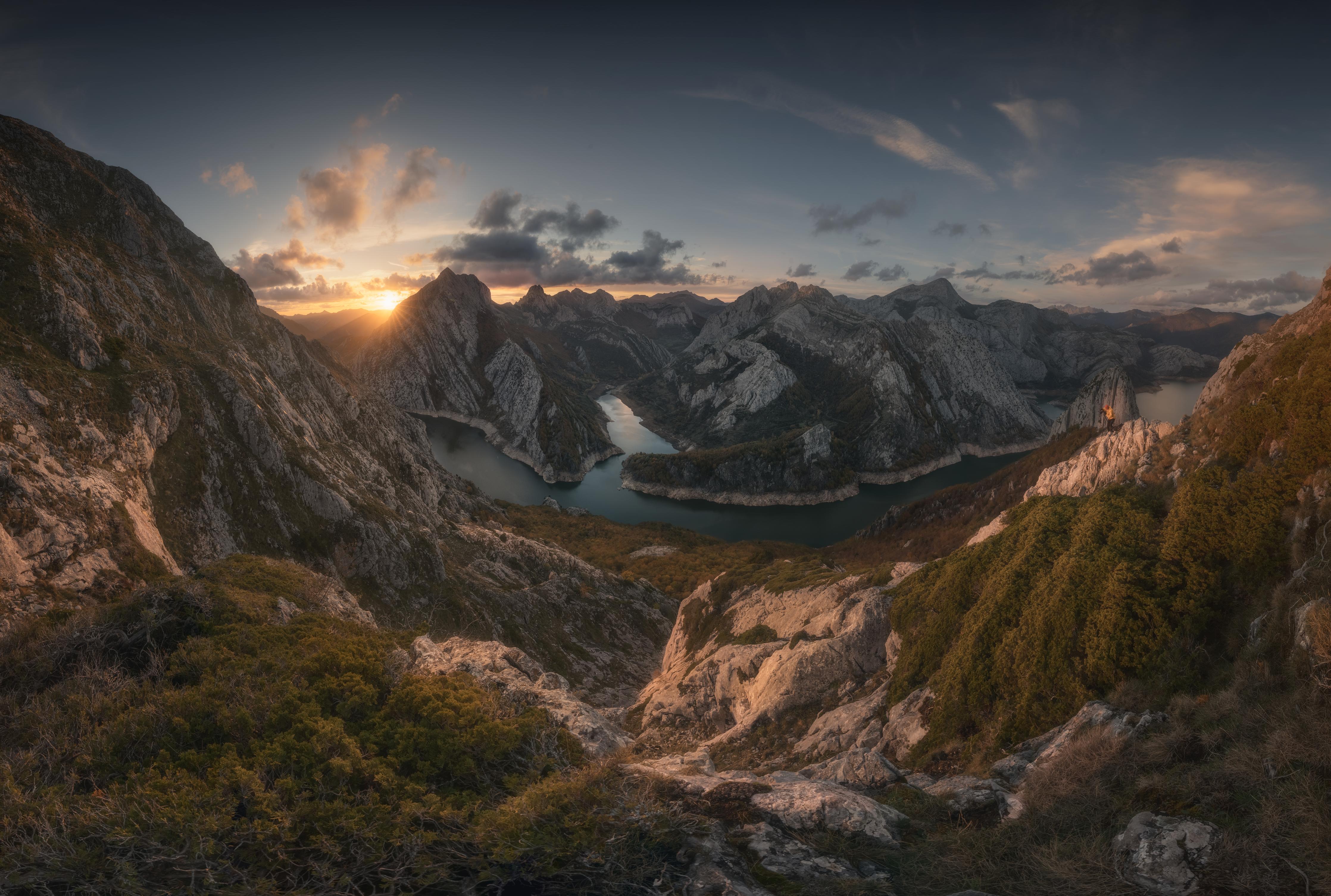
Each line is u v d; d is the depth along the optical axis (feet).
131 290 250.37
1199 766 31.04
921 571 88.63
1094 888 25.80
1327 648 30.81
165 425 195.93
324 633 69.00
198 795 30.37
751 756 80.84
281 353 345.92
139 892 25.23
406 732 41.37
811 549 492.13
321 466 246.68
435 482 428.15
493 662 74.13
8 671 58.39
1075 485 177.88
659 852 30.07
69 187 279.90
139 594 70.23
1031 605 59.26
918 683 70.44
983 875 29.94
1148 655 48.91
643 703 133.90
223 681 48.34
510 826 29.43
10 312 176.35
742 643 130.62
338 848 27.53
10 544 110.22
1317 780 24.57
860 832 34.60
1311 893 21.01
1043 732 51.29
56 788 31.09
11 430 134.82
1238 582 48.44
